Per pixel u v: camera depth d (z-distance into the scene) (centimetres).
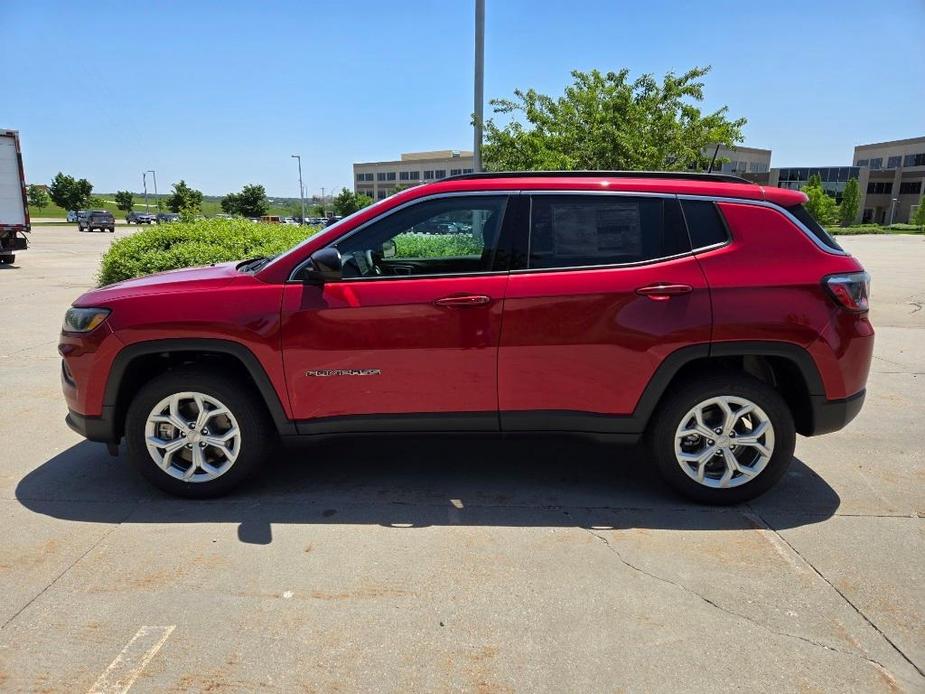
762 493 371
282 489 396
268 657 247
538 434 367
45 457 447
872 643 255
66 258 2320
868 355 361
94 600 282
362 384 358
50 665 242
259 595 287
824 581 298
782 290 345
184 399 372
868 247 3453
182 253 900
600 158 1006
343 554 321
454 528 347
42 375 665
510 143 1138
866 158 9956
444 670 241
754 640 257
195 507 371
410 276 355
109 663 244
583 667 242
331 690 231
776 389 384
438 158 10994
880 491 395
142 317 355
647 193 358
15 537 337
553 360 352
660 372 350
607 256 354
